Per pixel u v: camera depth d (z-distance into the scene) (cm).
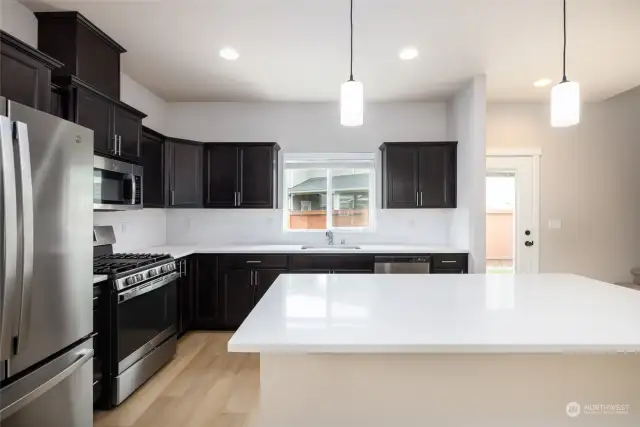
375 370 139
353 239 473
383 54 327
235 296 409
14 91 183
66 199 181
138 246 399
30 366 161
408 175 429
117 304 243
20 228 147
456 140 431
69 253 184
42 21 260
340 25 278
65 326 181
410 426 139
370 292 191
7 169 141
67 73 258
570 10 256
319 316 148
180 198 413
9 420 153
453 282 218
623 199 476
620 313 153
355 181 482
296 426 139
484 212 378
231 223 474
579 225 477
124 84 377
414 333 129
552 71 366
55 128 173
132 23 275
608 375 140
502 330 131
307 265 408
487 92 430
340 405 139
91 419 204
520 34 290
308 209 483
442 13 260
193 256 405
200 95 443
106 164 272
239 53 327
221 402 253
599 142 475
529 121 473
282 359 139
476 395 139
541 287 204
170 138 402
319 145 474
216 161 437
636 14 260
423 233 469
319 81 395
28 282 151
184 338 382
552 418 140
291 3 248
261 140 474
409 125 470
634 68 358
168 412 240
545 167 475
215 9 256
